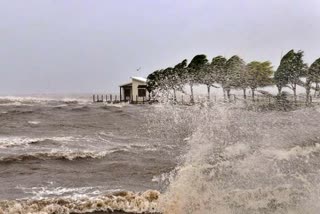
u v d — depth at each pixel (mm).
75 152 16953
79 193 11070
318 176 9055
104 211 9586
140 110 44906
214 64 69125
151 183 12438
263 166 9484
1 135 23719
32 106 51594
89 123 31469
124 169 14484
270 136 11414
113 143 20844
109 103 67062
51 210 9484
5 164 14945
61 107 49000
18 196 10781
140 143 20797
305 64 62812
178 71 70812
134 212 9523
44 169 14344
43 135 23922
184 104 32656
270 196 8430
